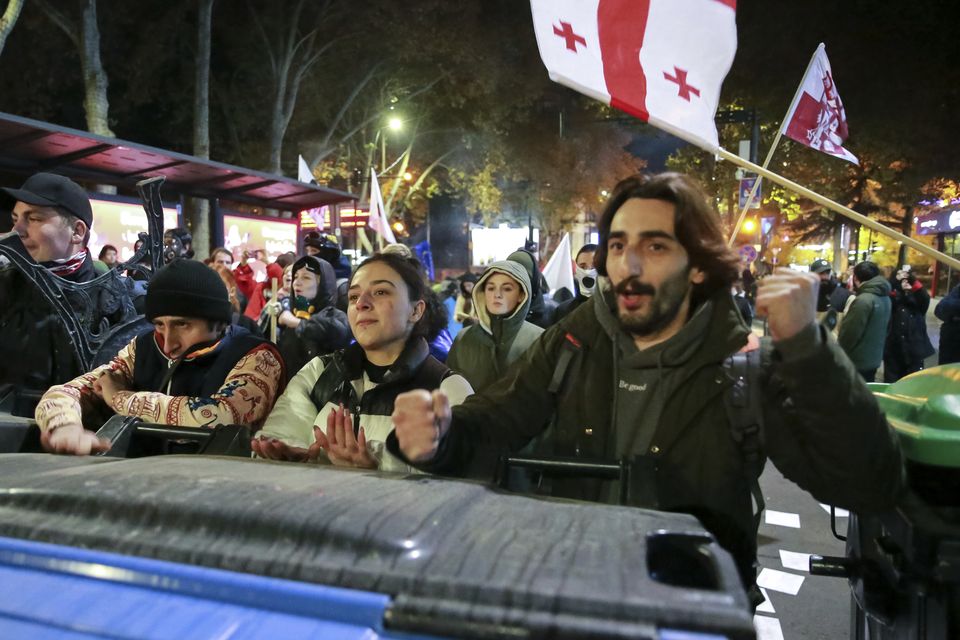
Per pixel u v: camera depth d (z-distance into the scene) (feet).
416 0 62.90
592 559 2.85
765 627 11.62
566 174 99.76
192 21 60.54
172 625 2.60
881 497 4.49
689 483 5.09
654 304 5.25
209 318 8.04
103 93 44.73
